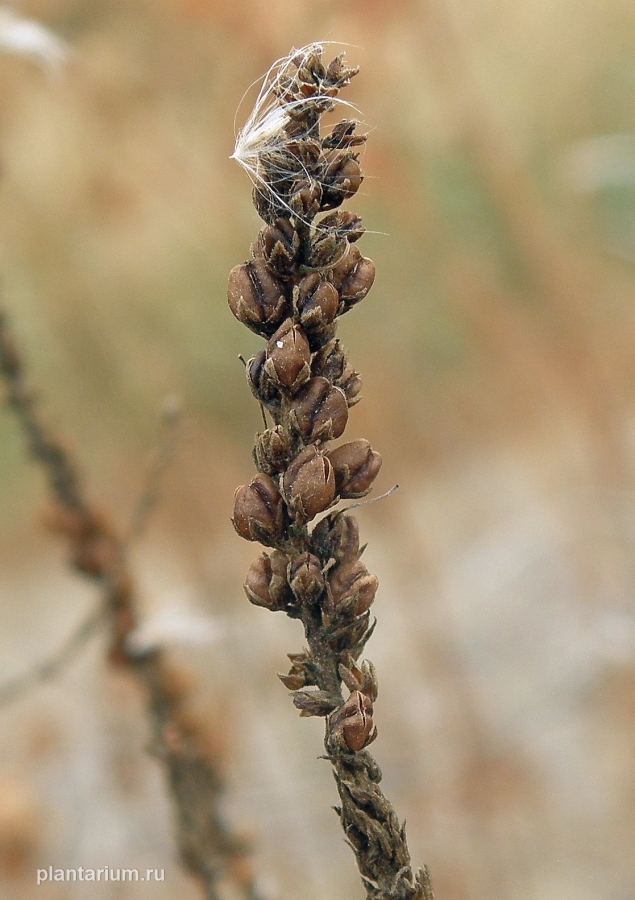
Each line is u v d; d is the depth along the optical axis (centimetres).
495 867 78
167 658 43
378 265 129
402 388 134
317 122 34
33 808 74
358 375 35
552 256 92
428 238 90
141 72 77
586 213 95
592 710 91
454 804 82
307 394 35
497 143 88
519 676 97
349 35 77
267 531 35
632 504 96
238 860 43
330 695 35
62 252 89
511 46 108
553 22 108
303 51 34
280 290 35
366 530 110
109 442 93
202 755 43
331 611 35
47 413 43
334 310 35
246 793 80
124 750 74
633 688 88
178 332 105
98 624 43
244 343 108
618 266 97
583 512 97
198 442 99
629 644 90
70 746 86
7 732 91
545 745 90
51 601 152
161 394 96
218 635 45
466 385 131
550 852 80
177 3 72
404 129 84
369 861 35
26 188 83
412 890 35
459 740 86
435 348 131
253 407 105
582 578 97
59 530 43
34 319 90
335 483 35
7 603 152
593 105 104
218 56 77
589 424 98
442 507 129
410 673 95
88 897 75
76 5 71
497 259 92
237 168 83
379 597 108
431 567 103
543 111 104
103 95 77
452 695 90
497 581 111
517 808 83
